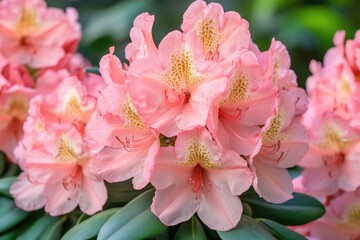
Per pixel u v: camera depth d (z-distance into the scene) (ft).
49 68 2.57
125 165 1.89
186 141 1.83
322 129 2.28
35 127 2.13
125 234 1.85
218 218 1.86
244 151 1.86
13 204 2.30
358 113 2.26
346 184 2.29
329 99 2.40
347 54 2.34
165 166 1.84
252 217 2.10
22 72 2.51
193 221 1.94
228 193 1.86
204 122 1.79
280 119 1.90
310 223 2.39
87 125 2.08
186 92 1.86
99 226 1.96
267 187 1.93
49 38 2.56
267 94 1.87
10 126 2.51
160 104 1.84
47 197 2.09
